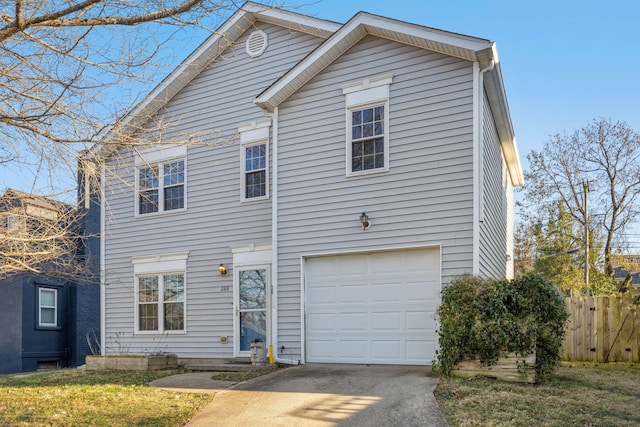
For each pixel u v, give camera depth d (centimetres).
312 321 969
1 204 744
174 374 959
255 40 1198
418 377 750
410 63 932
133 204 1298
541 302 764
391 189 922
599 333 1125
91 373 1013
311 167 1002
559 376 827
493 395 643
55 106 538
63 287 1662
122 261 1305
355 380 755
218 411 643
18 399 734
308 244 984
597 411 595
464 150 871
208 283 1180
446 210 873
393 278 915
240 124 1185
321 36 1123
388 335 905
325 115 1002
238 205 1163
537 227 2439
